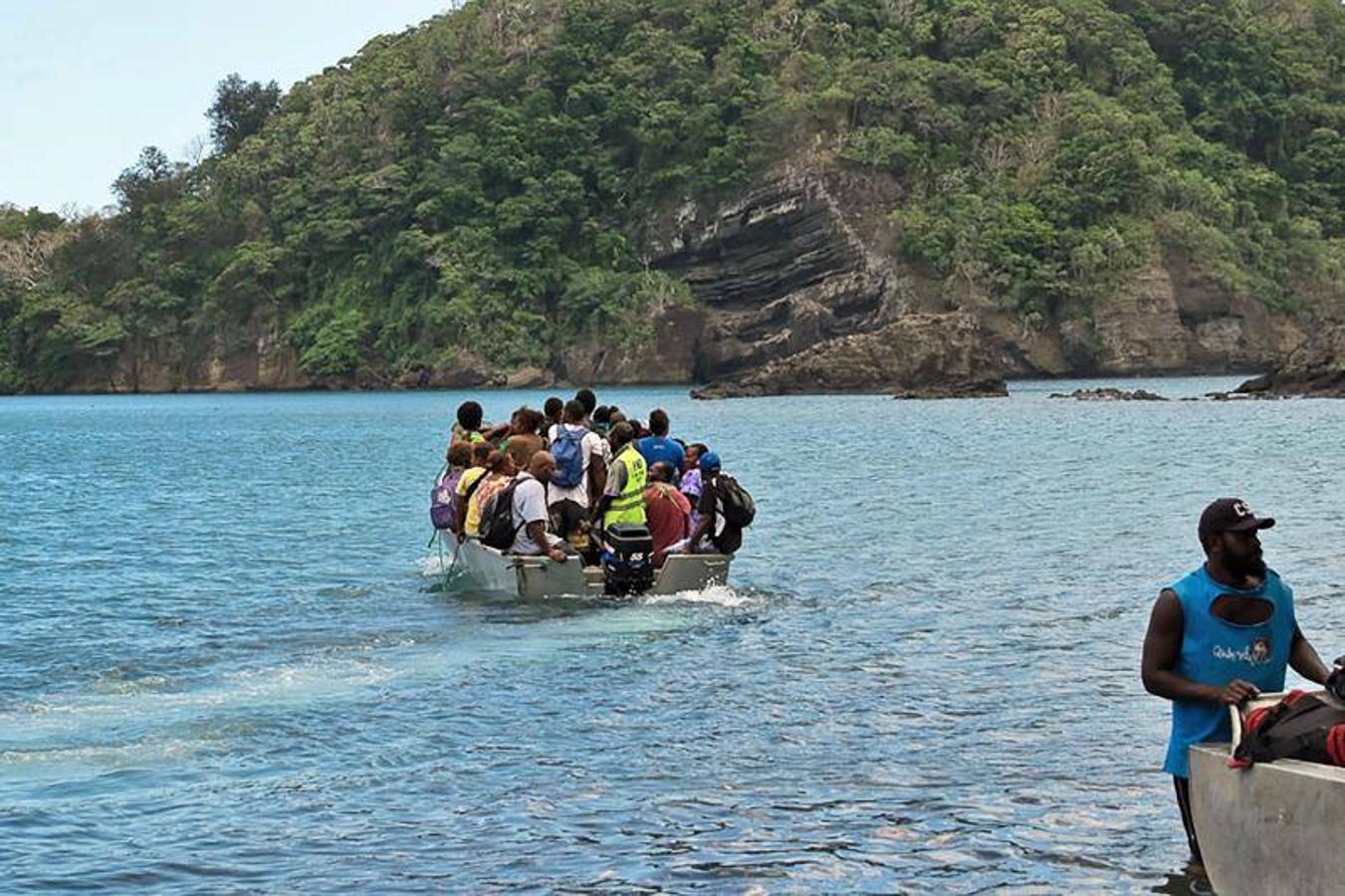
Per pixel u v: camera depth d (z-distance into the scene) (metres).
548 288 169.38
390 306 174.12
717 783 11.26
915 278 155.50
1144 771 11.42
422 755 12.18
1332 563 21.98
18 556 27.16
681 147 172.62
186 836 10.15
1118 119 170.38
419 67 196.25
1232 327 160.25
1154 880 9.10
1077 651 16.14
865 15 189.25
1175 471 41.31
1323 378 96.81
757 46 180.25
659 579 19.88
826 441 59.28
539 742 12.54
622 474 20.06
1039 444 54.75
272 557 26.52
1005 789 10.98
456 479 22.64
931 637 17.12
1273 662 8.66
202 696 14.57
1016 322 153.88
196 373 184.50
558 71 187.88
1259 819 8.00
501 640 17.33
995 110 175.75
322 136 197.38
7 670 16.17
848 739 12.48
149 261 192.75
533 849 9.80
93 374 188.25
